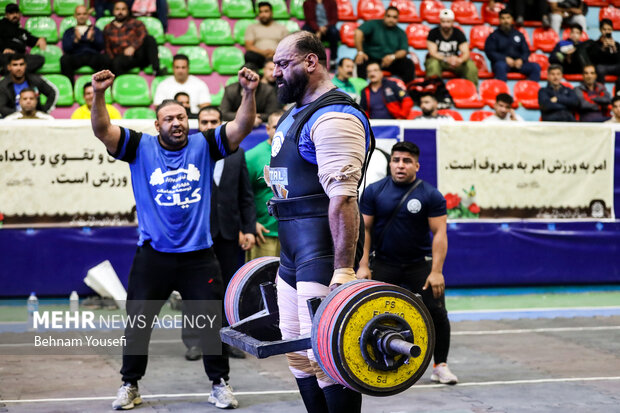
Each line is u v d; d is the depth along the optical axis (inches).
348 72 565.0
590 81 613.3
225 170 327.0
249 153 355.3
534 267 476.7
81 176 422.3
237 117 245.3
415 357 141.3
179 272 250.8
